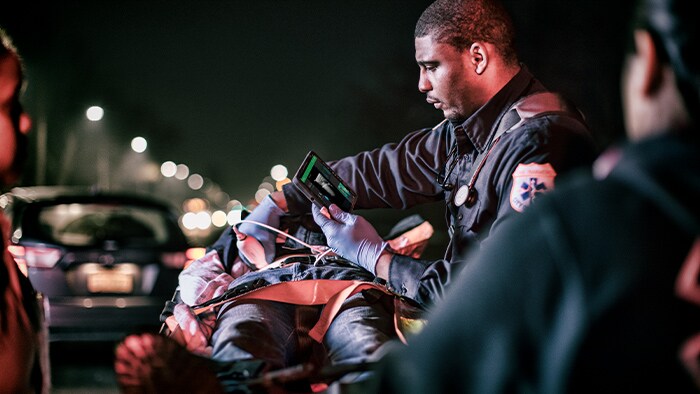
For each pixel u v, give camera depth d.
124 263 8.68
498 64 3.20
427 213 19.09
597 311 1.21
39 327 2.46
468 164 3.29
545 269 1.27
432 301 2.98
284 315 3.07
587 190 1.29
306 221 3.66
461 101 3.23
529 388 1.26
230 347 2.75
